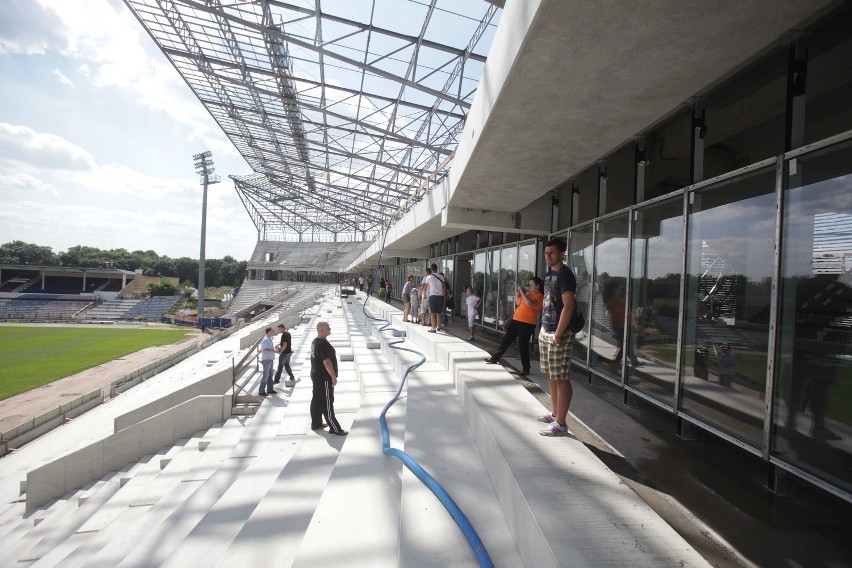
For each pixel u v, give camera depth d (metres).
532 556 2.31
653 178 7.01
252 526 3.82
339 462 4.40
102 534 6.50
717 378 3.63
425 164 22.14
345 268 72.88
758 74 4.27
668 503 2.82
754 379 3.25
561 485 2.65
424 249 23.38
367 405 6.13
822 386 2.74
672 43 3.10
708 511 2.73
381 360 9.55
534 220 9.67
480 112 5.05
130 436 9.65
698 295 3.95
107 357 31.52
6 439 13.47
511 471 2.83
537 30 2.98
